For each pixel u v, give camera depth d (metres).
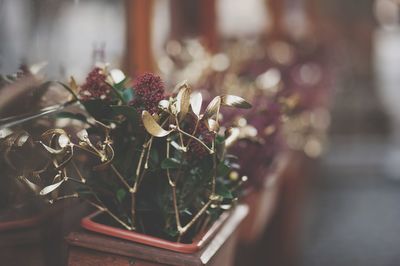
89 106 1.12
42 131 1.19
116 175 1.14
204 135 1.11
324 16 8.08
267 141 1.56
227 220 1.27
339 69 6.08
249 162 1.50
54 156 1.06
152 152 1.11
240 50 2.96
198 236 1.13
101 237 1.10
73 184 1.26
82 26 1.57
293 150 2.49
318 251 4.23
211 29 3.30
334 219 5.06
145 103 1.08
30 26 1.25
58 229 1.31
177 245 1.08
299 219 3.23
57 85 1.30
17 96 1.16
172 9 2.97
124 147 1.12
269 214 1.91
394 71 10.12
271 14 4.63
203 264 1.06
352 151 7.68
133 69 2.06
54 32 1.37
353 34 8.77
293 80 2.67
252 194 1.54
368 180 6.58
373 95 8.73
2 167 1.11
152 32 2.24
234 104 1.07
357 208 5.48
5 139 1.09
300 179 3.09
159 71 2.24
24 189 1.14
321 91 3.33
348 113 8.45
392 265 4.13
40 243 1.24
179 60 2.48
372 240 4.60
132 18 2.16
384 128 8.53
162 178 1.14
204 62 2.23
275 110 1.58
